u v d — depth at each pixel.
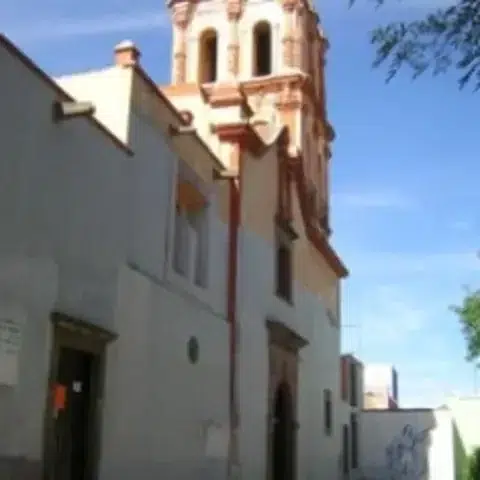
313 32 33.06
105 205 13.04
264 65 31.91
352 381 38.34
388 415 39.44
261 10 31.81
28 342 10.73
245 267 19.39
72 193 12.05
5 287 10.33
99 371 12.51
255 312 19.88
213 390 16.98
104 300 12.75
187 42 32.81
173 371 15.11
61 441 11.80
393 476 38.59
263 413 19.95
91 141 12.72
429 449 38.28
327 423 27.81
